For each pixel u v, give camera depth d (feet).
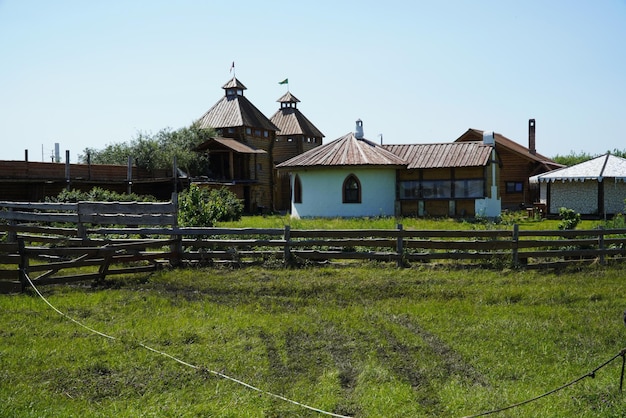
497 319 36.47
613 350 30.55
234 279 48.80
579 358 29.17
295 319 36.29
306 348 31.01
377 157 114.52
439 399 24.54
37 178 120.06
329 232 54.90
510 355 29.81
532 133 192.54
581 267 53.78
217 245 55.16
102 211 58.49
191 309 38.58
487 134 116.88
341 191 114.52
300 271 51.62
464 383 26.30
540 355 29.81
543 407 23.63
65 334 32.55
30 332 32.83
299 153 220.43
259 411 23.35
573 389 25.45
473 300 42.01
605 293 43.45
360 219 105.50
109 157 180.55
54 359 28.50
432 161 115.03
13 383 25.72
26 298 40.81
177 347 30.66
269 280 48.42
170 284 47.09
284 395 25.11
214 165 189.37
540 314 37.65
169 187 158.30
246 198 190.29
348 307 39.68
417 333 33.81
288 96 230.48
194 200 72.74
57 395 24.67
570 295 42.93
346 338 32.76
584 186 123.85
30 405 23.59
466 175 112.98
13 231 62.39
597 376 26.76
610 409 23.41
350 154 116.16
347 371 27.89
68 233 61.21
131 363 28.17
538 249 59.36
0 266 51.98
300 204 118.73
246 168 190.70
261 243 54.65
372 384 26.07
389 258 54.34
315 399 24.61
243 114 197.47
